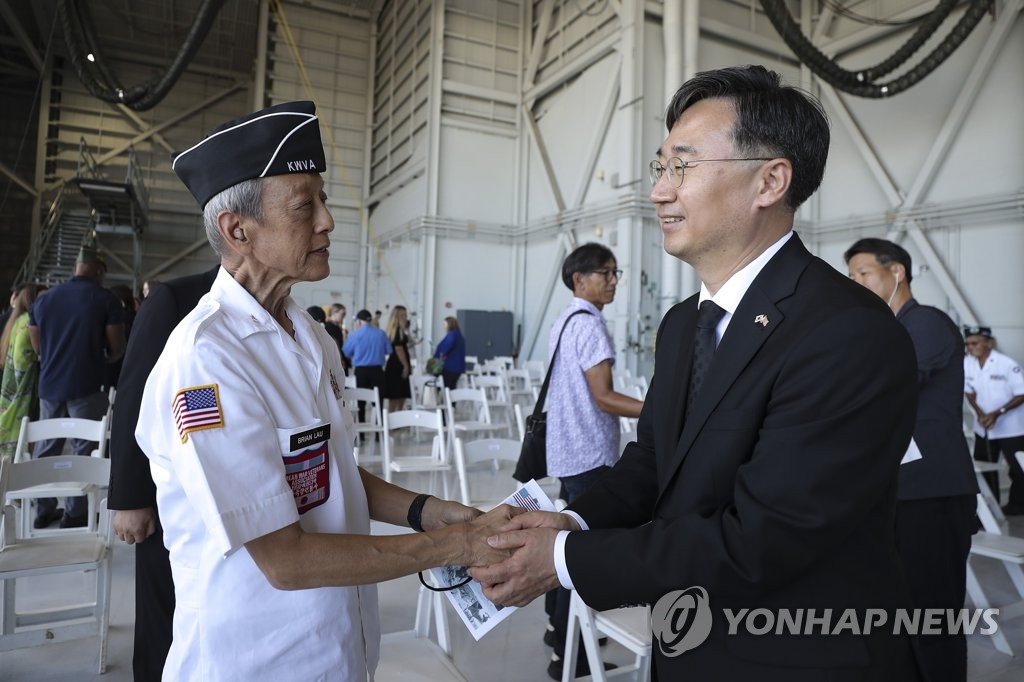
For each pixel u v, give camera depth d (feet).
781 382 2.94
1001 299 25.05
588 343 7.52
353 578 3.13
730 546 2.78
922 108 27.91
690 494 3.17
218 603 3.14
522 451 8.09
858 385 2.77
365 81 53.01
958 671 6.39
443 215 40.32
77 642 8.48
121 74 53.72
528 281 41.16
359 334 24.21
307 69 50.98
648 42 31.37
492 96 41.14
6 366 13.82
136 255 46.39
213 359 3.06
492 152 41.68
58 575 10.61
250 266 3.49
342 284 52.70
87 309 12.99
